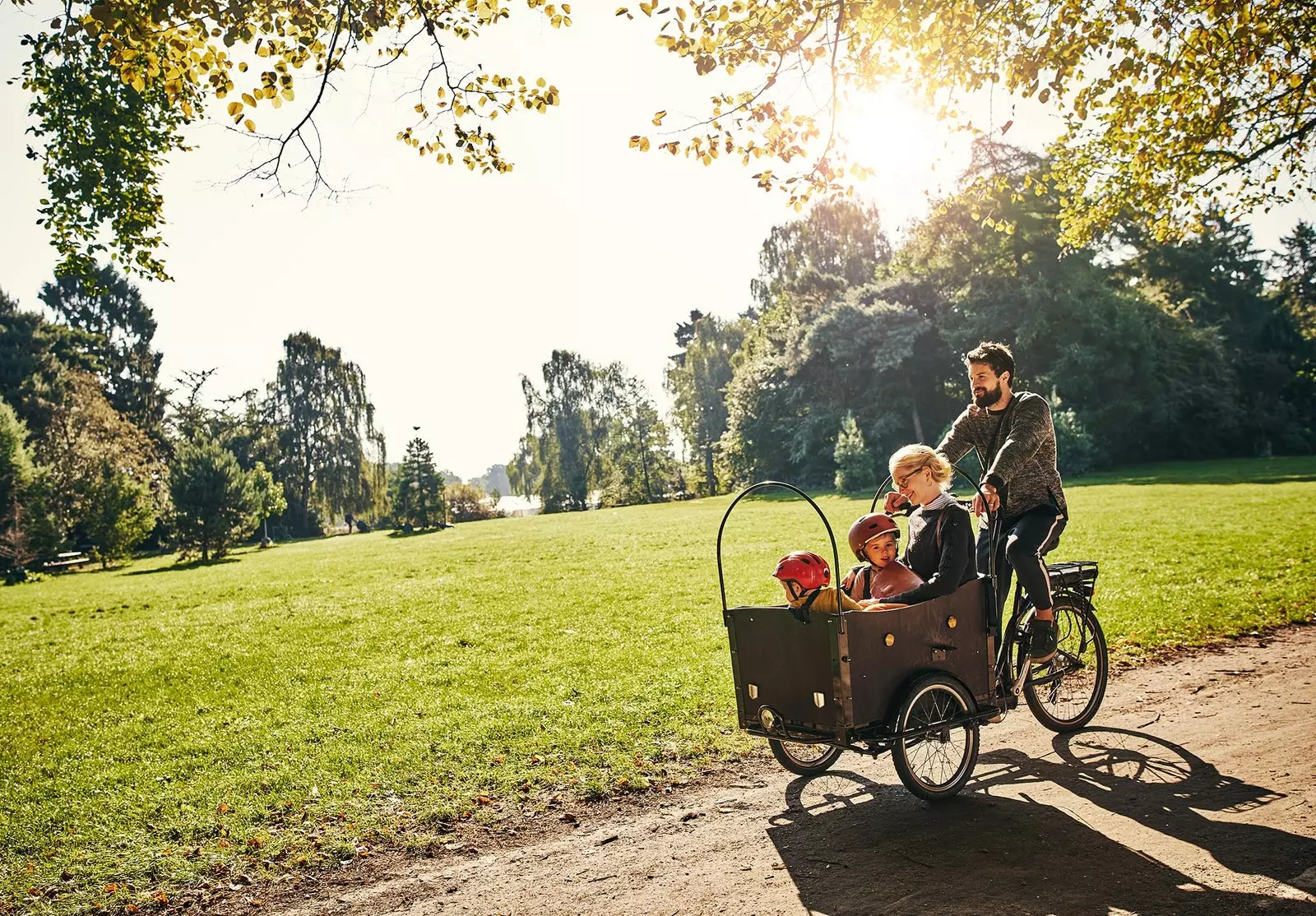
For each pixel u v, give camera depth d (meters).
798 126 6.82
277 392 72.25
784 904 3.98
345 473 71.06
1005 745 6.01
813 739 4.83
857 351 49.97
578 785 5.84
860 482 44.41
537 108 6.80
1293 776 4.95
